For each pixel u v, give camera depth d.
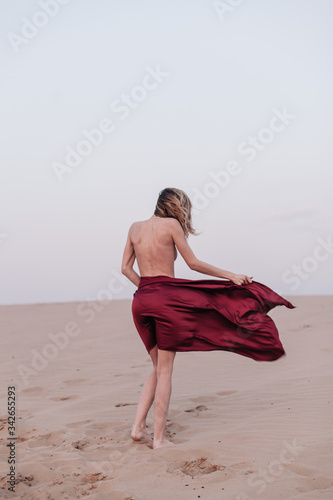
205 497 3.05
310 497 2.93
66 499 3.12
